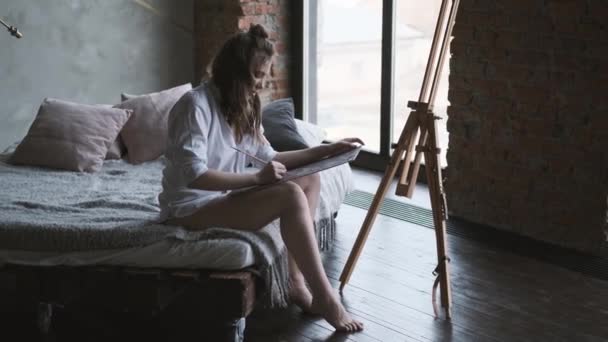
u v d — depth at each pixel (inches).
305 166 116.3
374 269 144.9
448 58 186.2
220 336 111.0
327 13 214.4
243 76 111.0
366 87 208.8
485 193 169.6
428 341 117.6
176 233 111.0
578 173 153.1
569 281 140.3
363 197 188.1
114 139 158.1
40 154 152.9
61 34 201.8
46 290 114.9
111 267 112.6
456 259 150.3
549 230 159.3
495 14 161.5
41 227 113.8
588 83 148.8
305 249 113.8
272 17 218.7
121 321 124.6
